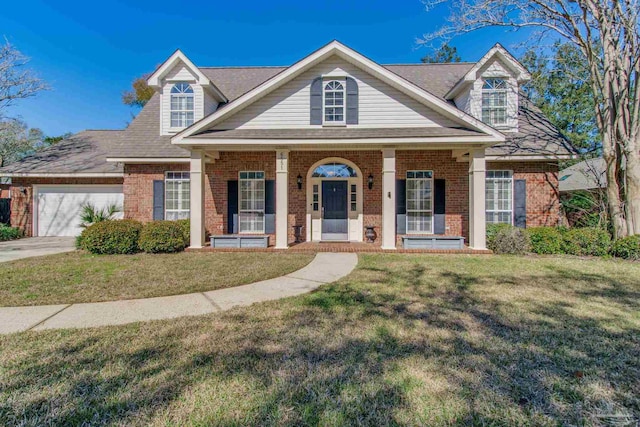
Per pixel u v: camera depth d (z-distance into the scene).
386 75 10.94
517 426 2.34
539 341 3.72
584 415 2.45
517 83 12.65
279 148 10.69
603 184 14.55
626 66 10.40
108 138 18.16
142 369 3.10
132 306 5.12
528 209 12.55
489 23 11.87
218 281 6.73
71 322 4.40
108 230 10.21
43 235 15.65
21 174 15.02
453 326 4.17
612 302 5.23
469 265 8.34
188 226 11.45
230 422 2.35
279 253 10.27
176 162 12.75
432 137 9.95
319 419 2.39
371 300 5.32
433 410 2.49
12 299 5.47
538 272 7.50
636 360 3.29
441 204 12.62
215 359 3.29
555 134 12.75
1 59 17.70
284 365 3.17
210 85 12.88
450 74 14.94
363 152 12.80
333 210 13.05
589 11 10.95
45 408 2.49
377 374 3.00
